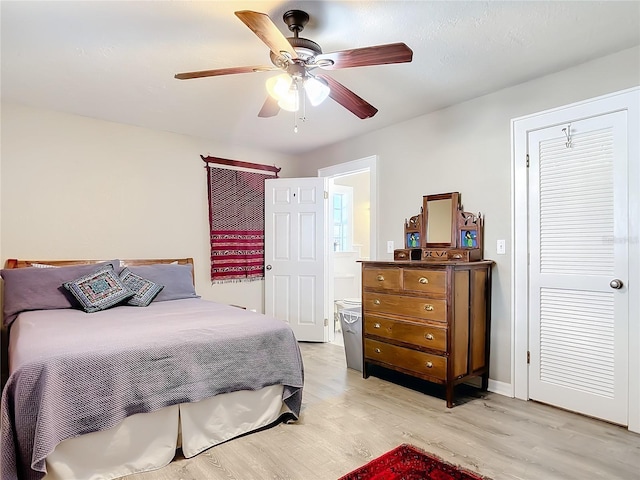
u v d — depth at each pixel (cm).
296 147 466
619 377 235
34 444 157
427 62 247
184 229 409
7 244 313
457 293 269
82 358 176
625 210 233
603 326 242
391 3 185
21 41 218
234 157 450
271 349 236
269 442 215
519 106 282
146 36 214
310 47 186
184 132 401
